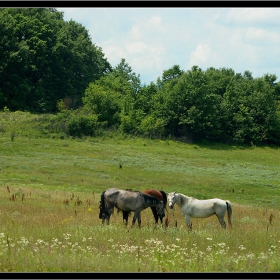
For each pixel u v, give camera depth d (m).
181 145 89.56
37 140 71.69
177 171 62.19
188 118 97.44
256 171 70.44
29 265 12.27
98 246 15.40
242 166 75.50
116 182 50.88
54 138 75.81
